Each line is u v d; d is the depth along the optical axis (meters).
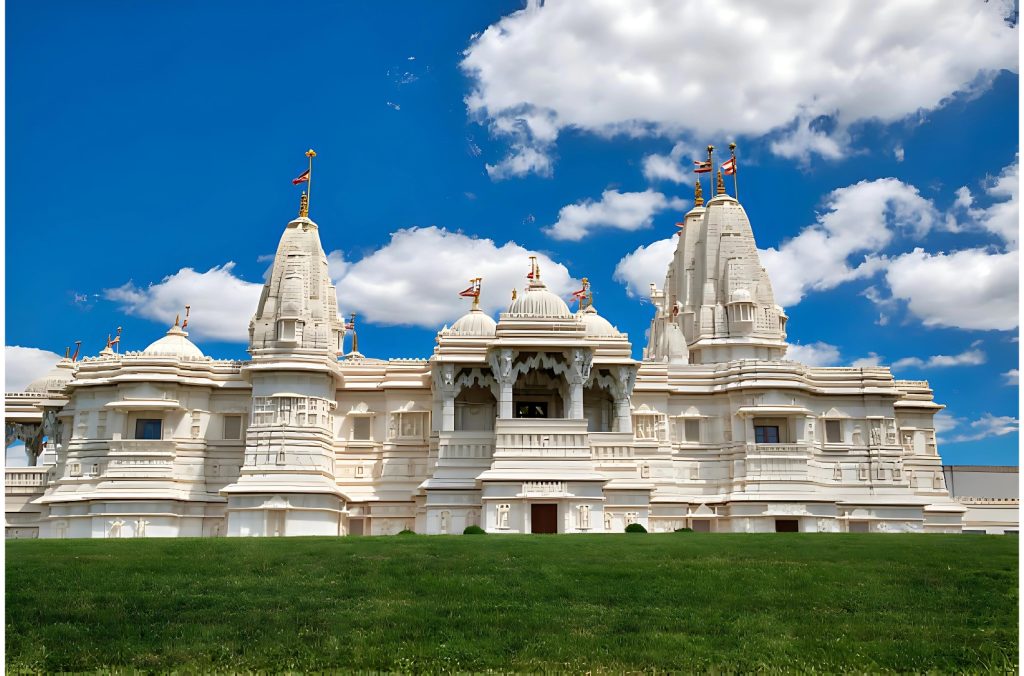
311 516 70.88
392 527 74.94
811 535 51.47
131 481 73.19
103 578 38.41
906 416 84.44
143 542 47.78
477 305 86.56
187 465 75.00
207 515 74.31
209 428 76.62
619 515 71.56
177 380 75.50
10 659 29.64
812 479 76.12
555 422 71.38
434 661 29.48
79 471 75.19
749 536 51.03
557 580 38.56
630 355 75.88
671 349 93.06
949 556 42.47
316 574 39.66
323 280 86.19
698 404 79.50
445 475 71.88
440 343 75.00
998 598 35.81
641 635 31.91
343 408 77.94
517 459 70.06
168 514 72.38
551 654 30.17
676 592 36.94
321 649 30.61
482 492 69.12
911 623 33.12
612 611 34.59
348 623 32.97
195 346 83.94
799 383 78.25
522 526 67.62
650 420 78.62
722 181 101.25
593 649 30.56
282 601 35.50
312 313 79.94
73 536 72.50
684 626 32.88
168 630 32.25
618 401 75.31
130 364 75.88
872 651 30.22
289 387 73.81
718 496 76.44
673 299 101.94
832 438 79.38
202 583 37.91
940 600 35.75
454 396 74.44
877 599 35.91
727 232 97.19
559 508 68.50
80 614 33.78
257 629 32.41
